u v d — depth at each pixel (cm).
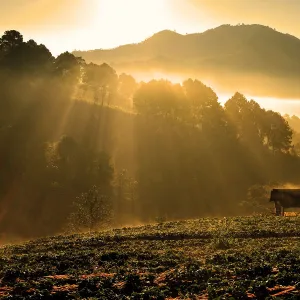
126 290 3281
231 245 4762
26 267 4009
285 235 5347
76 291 3266
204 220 7062
